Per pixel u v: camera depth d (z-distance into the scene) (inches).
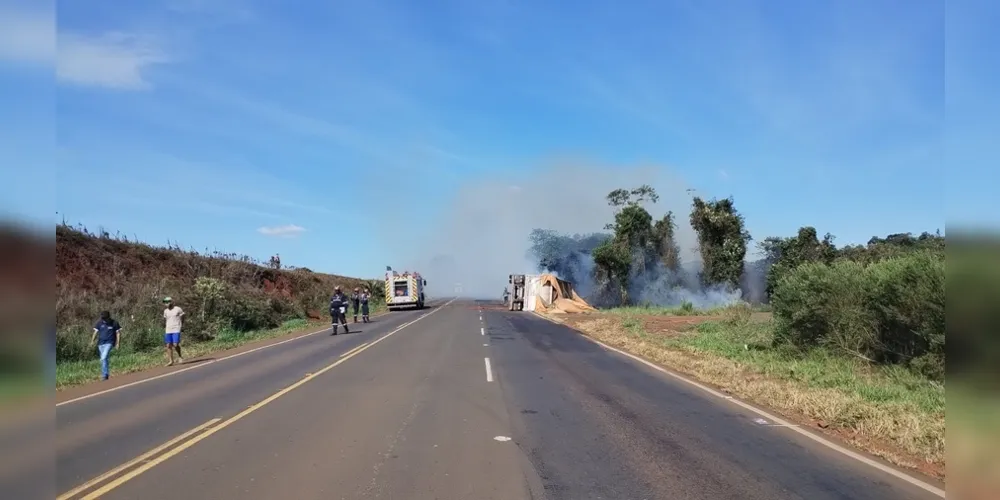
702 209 1993.1
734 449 307.6
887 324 556.4
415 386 498.9
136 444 317.7
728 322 995.9
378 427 354.3
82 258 1165.1
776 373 534.0
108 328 617.0
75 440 326.6
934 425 325.4
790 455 296.5
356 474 265.3
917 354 517.3
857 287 596.4
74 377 606.2
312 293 2043.6
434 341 888.3
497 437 331.3
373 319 1505.9
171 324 725.9
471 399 441.7
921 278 497.4
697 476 264.2
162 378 585.6
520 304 1887.3
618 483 254.8
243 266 1766.7
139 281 1229.7
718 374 543.5
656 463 283.6
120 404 440.5
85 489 243.9
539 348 792.9
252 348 885.8
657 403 427.8
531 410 403.2
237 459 288.8
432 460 287.3
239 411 404.2
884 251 1264.8
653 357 692.7
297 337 1063.6
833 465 279.7
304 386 503.8
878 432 331.0
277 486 249.3
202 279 1252.5
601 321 1234.0
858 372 529.0
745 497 238.2
